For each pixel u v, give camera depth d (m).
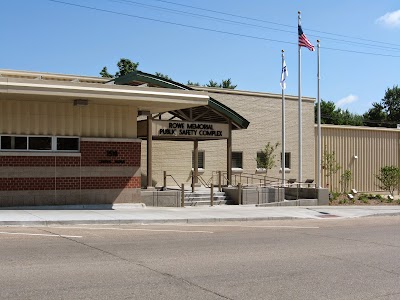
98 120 19.30
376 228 16.81
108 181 19.42
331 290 7.96
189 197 22.75
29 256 9.76
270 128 32.72
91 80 25.08
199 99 19.11
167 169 28.47
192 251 10.95
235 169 31.05
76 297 7.00
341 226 17.31
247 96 31.80
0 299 6.79
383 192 38.03
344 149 36.25
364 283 8.51
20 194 17.92
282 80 27.33
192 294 7.42
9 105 17.81
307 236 14.17
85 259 9.65
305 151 34.28
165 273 8.72
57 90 16.56
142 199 20.55
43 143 18.36
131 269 8.93
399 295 7.77
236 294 7.50
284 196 25.77
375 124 84.19
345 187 36.09
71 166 18.75
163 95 18.38
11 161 17.80
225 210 20.58
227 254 10.73
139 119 25.84
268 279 8.55
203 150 29.98
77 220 15.14
